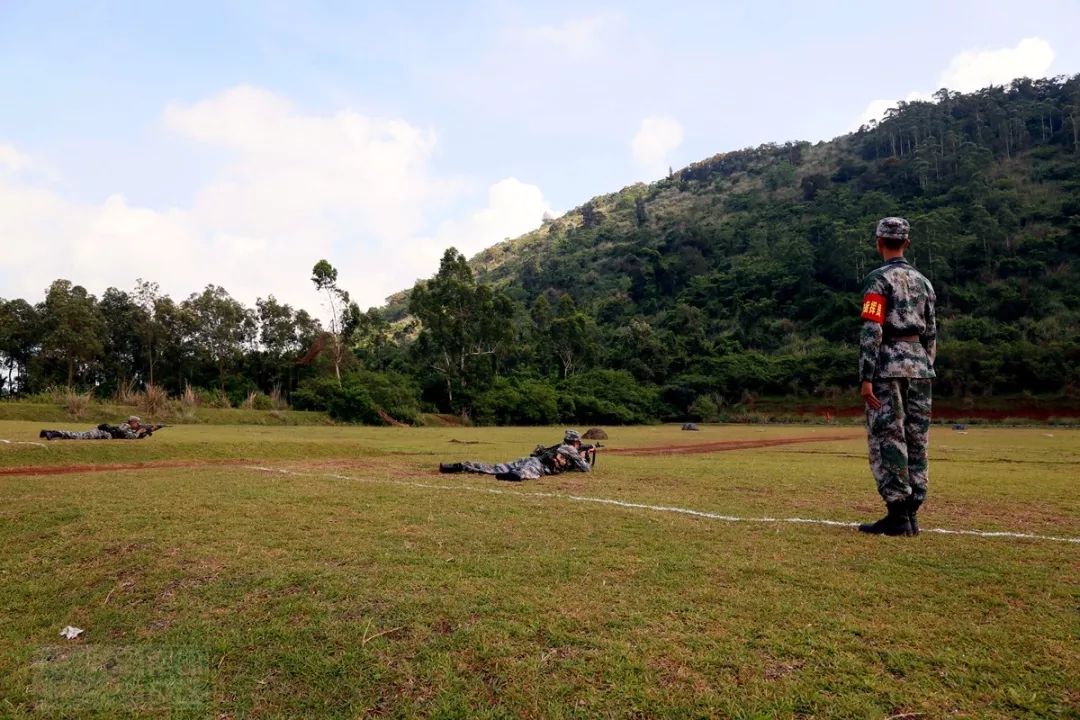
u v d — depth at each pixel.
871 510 7.17
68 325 47.38
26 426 25.12
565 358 69.50
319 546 5.32
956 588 4.12
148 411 37.09
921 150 94.00
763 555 4.97
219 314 55.75
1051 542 5.41
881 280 5.84
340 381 50.06
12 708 3.10
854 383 62.22
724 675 3.01
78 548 5.52
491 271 136.88
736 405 64.06
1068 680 2.88
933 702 2.74
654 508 7.16
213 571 4.72
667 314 82.94
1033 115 95.94
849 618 3.62
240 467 12.10
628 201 156.38
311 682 3.17
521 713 2.81
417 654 3.34
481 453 18.42
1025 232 71.12
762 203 110.06
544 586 4.23
